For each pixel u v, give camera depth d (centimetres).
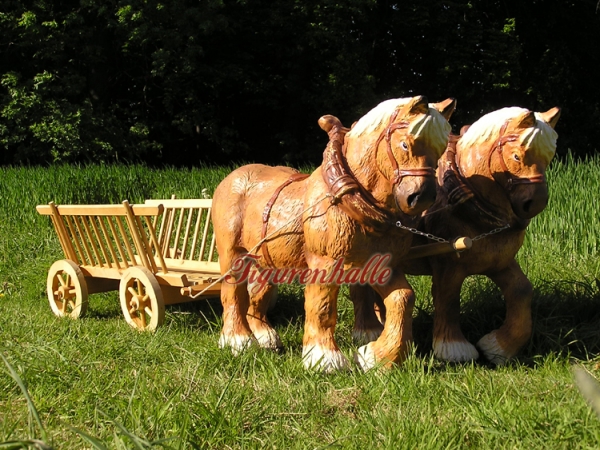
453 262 480
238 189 520
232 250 515
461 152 477
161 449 335
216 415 362
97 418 378
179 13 1870
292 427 370
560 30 2236
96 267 648
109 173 1236
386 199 421
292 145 2159
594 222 729
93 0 1825
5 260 891
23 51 1955
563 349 507
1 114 1877
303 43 2058
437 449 327
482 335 550
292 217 472
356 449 336
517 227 469
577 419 347
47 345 490
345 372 451
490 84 2073
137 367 476
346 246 431
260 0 2114
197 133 2200
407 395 399
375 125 420
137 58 2112
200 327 602
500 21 2220
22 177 1209
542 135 437
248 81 2091
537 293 600
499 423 349
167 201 726
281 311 661
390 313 445
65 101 1878
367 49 2083
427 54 2166
